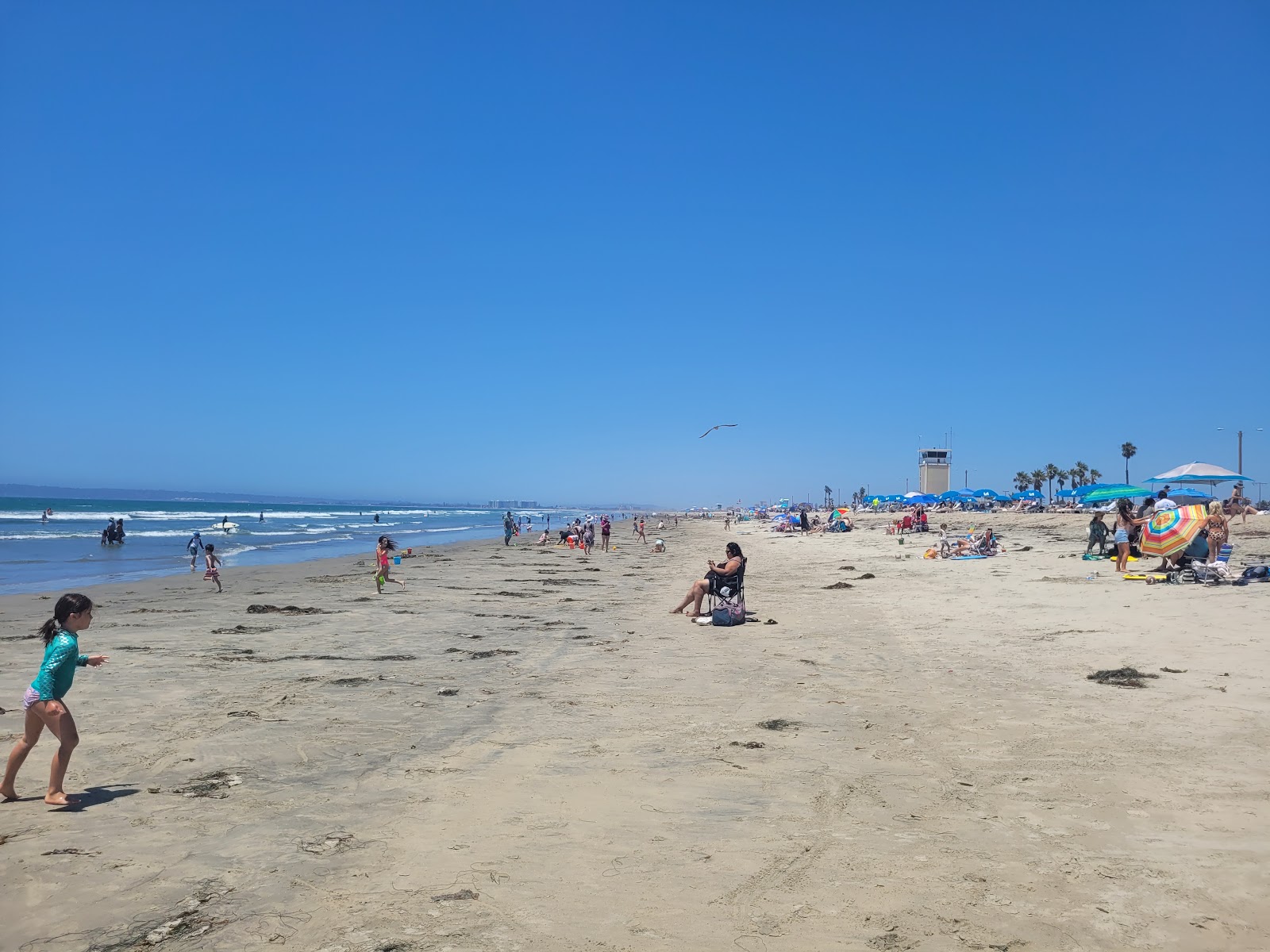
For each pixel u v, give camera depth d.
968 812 5.72
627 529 94.88
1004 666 10.88
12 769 5.97
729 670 11.16
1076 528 56.84
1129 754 6.87
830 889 4.54
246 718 8.53
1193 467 38.84
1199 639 11.66
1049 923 4.11
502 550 46.56
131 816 5.73
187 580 26.42
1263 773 6.30
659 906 4.36
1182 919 4.12
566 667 11.51
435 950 3.92
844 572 27.36
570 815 5.76
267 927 4.15
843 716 8.56
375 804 6.00
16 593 21.91
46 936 4.05
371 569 31.72
